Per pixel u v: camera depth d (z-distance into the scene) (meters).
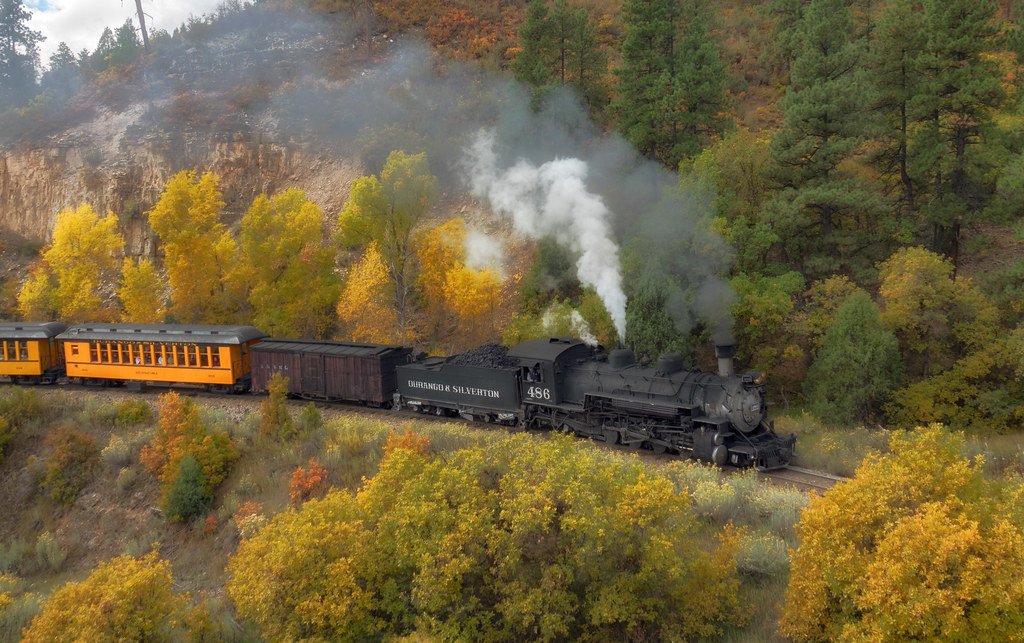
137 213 46.78
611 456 18.19
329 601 11.22
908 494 9.77
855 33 44.78
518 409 22.95
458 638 10.69
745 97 50.53
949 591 8.39
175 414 22.97
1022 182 26.19
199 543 19.95
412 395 26.44
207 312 37.38
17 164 50.19
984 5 30.31
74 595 11.20
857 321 27.94
